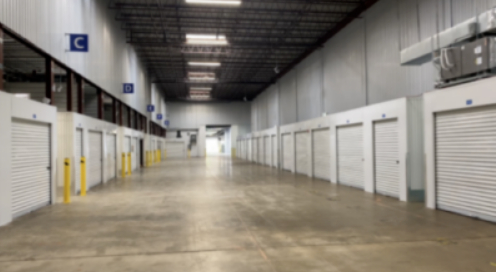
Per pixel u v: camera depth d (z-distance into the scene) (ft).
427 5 27.91
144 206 23.21
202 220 18.78
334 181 37.83
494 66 17.80
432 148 21.93
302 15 41.98
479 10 22.70
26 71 35.19
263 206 23.03
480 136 18.45
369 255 12.63
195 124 122.01
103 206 23.25
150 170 56.54
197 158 110.63
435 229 16.47
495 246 13.65
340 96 45.39
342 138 36.14
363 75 39.06
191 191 30.73
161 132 108.17
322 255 12.66
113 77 41.45
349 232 15.99
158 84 91.86
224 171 54.85
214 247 13.75
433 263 11.71
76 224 17.89
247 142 98.37
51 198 24.04
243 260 12.17
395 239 14.76
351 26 42.09
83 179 28.43
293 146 52.95
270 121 90.38
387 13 34.06
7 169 18.13
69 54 26.63
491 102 17.43
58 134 27.71
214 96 115.44
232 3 33.09
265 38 51.83
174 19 44.52
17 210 19.69
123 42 47.09
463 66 19.51
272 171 55.06
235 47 53.21
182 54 61.82
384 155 27.99
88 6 31.53
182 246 13.89
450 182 20.67
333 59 47.70
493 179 17.66
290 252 13.05
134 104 56.08
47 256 12.65
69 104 28.04
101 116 36.86
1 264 11.78
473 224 17.44
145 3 39.32
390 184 27.14
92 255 12.76
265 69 73.92
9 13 17.93
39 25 21.39
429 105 22.08
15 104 18.98
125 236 15.48
